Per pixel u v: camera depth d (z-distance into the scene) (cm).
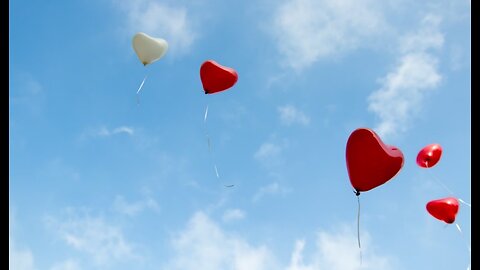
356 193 304
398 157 283
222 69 413
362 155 289
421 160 387
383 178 288
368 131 288
